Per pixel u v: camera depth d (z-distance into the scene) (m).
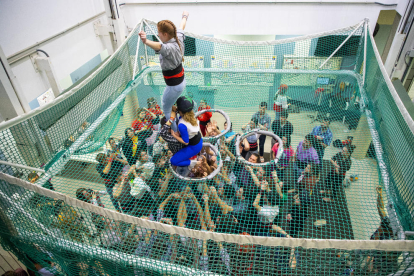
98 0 6.91
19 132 3.34
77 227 2.32
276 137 4.35
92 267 2.48
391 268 1.94
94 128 4.31
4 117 4.40
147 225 2.00
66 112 3.93
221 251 2.18
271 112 5.38
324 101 5.23
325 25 6.33
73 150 3.92
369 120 4.26
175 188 3.49
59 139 3.85
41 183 3.40
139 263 2.22
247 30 6.61
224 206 3.24
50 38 5.31
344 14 6.14
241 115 5.25
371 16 6.07
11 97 4.23
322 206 3.37
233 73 5.58
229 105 5.41
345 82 5.31
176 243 2.19
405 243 1.72
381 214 3.06
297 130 4.79
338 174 3.69
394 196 3.04
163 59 2.74
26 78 4.82
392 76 5.62
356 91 5.08
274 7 6.23
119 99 4.90
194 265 2.20
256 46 5.36
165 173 3.76
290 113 5.09
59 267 2.79
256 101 5.45
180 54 2.79
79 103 4.21
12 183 2.25
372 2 5.89
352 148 3.93
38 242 2.51
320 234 3.07
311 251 2.02
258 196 3.32
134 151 4.10
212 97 5.58
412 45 5.23
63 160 3.76
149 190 3.55
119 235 2.25
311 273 2.04
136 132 4.57
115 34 5.82
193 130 3.25
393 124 3.41
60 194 2.13
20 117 3.17
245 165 3.85
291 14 6.29
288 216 3.23
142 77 5.54
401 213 2.84
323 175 3.69
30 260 2.95
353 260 1.97
